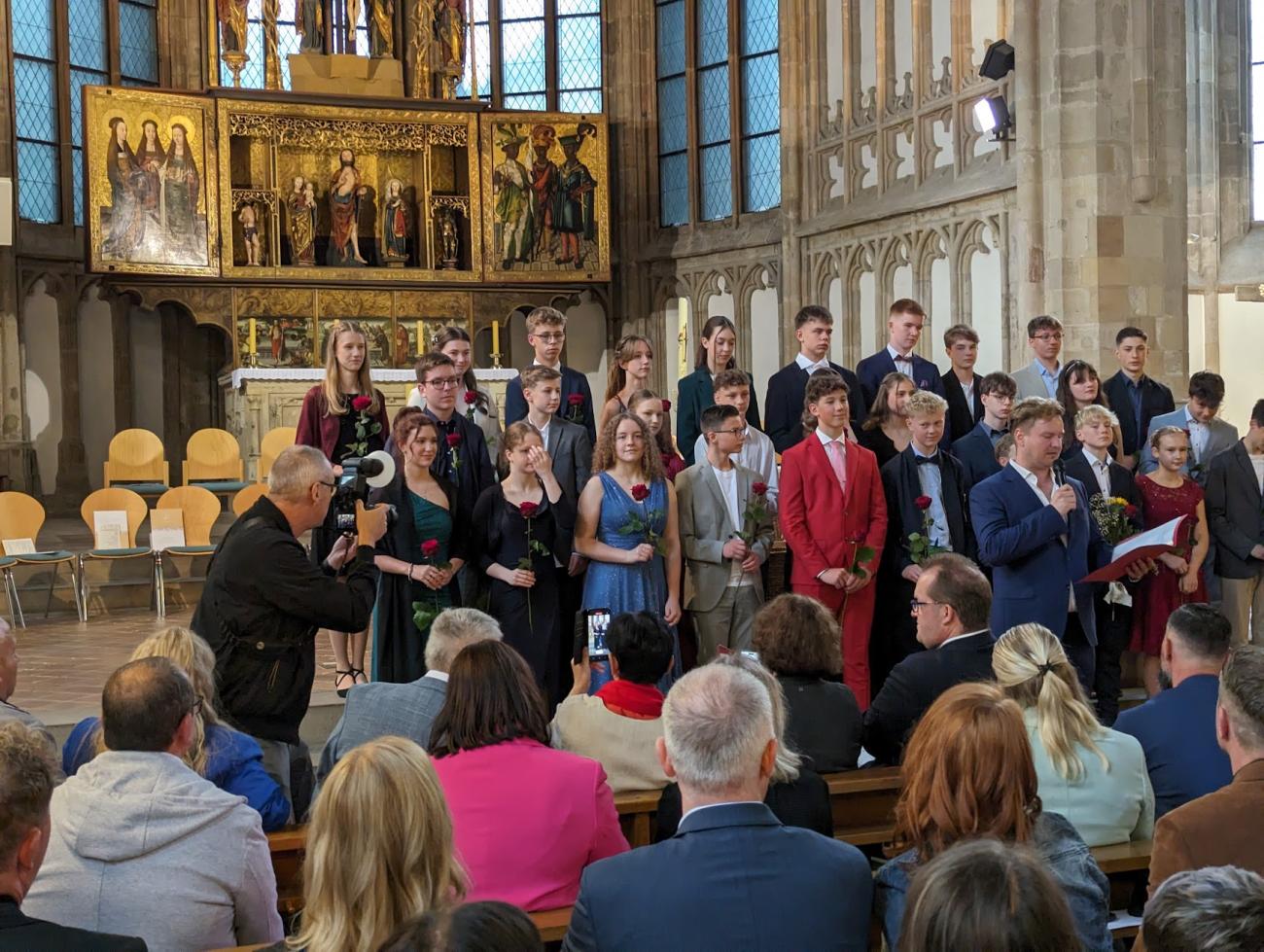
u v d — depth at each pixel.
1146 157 12.48
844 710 4.95
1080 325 12.55
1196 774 4.42
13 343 18.36
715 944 2.89
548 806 3.75
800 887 2.95
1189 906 1.92
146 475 16.48
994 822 3.00
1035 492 6.98
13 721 2.75
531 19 21.70
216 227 18.03
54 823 3.48
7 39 18.27
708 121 20.83
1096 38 12.45
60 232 19.06
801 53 19.12
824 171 18.86
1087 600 7.18
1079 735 4.17
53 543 15.23
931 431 7.64
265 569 5.14
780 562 8.43
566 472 7.70
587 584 7.31
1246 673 3.38
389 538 6.99
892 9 17.44
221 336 20.31
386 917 2.69
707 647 7.60
